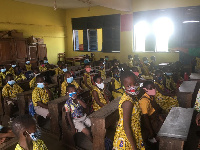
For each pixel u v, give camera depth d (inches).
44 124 169.6
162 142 85.4
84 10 515.5
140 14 431.8
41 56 458.6
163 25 412.8
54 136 148.8
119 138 76.4
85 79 201.8
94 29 524.1
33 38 426.6
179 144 82.0
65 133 136.3
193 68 313.4
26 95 182.5
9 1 409.7
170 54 414.9
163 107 158.4
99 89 152.9
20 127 56.1
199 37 382.6
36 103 159.9
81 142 139.6
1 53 374.0
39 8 475.5
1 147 111.7
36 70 255.0
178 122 96.8
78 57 497.0
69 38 557.3
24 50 417.4
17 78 263.0
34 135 58.4
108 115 113.4
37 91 157.6
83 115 131.8
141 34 442.6
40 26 483.2
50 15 506.0
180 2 385.7
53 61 527.2
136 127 74.9
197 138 110.0
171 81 191.8
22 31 442.3
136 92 73.1
